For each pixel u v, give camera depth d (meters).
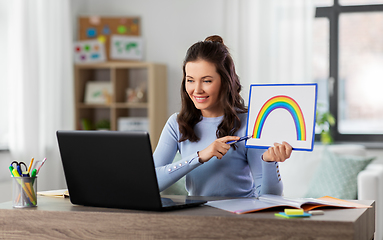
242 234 1.12
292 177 3.32
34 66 3.64
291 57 4.31
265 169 1.43
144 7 4.70
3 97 3.65
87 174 1.32
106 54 4.61
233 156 1.59
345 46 4.43
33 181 1.36
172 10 4.65
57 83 4.01
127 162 1.23
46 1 3.84
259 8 4.38
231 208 1.23
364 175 3.00
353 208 1.27
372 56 4.38
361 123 4.41
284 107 1.37
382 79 4.36
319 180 3.20
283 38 4.32
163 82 4.55
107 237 1.22
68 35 4.19
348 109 4.44
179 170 1.48
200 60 1.53
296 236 1.08
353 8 4.36
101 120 4.62
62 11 4.13
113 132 1.23
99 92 4.54
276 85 1.39
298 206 1.18
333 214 1.16
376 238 2.96
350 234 1.05
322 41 4.47
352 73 4.43
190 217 1.16
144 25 4.70
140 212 1.22
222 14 4.51
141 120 4.40
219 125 1.61
